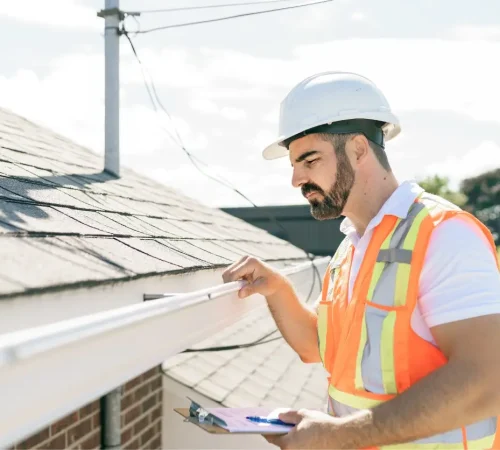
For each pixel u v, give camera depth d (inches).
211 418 75.3
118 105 216.1
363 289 73.8
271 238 299.1
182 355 229.9
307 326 98.4
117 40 215.5
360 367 72.7
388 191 78.7
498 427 73.8
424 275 68.6
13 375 45.3
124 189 177.9
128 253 87.9
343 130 76.8
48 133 242.5
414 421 63.7
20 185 105.7
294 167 80.5
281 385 233.9
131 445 185.8
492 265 66.9
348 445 67.5
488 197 2260.1
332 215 79.7
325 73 81.8
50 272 63.6
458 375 62.8
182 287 95.7
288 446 71.0
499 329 63.6
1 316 53.9
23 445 135.0
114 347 61.2
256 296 114.0
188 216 192.5
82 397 55.4
